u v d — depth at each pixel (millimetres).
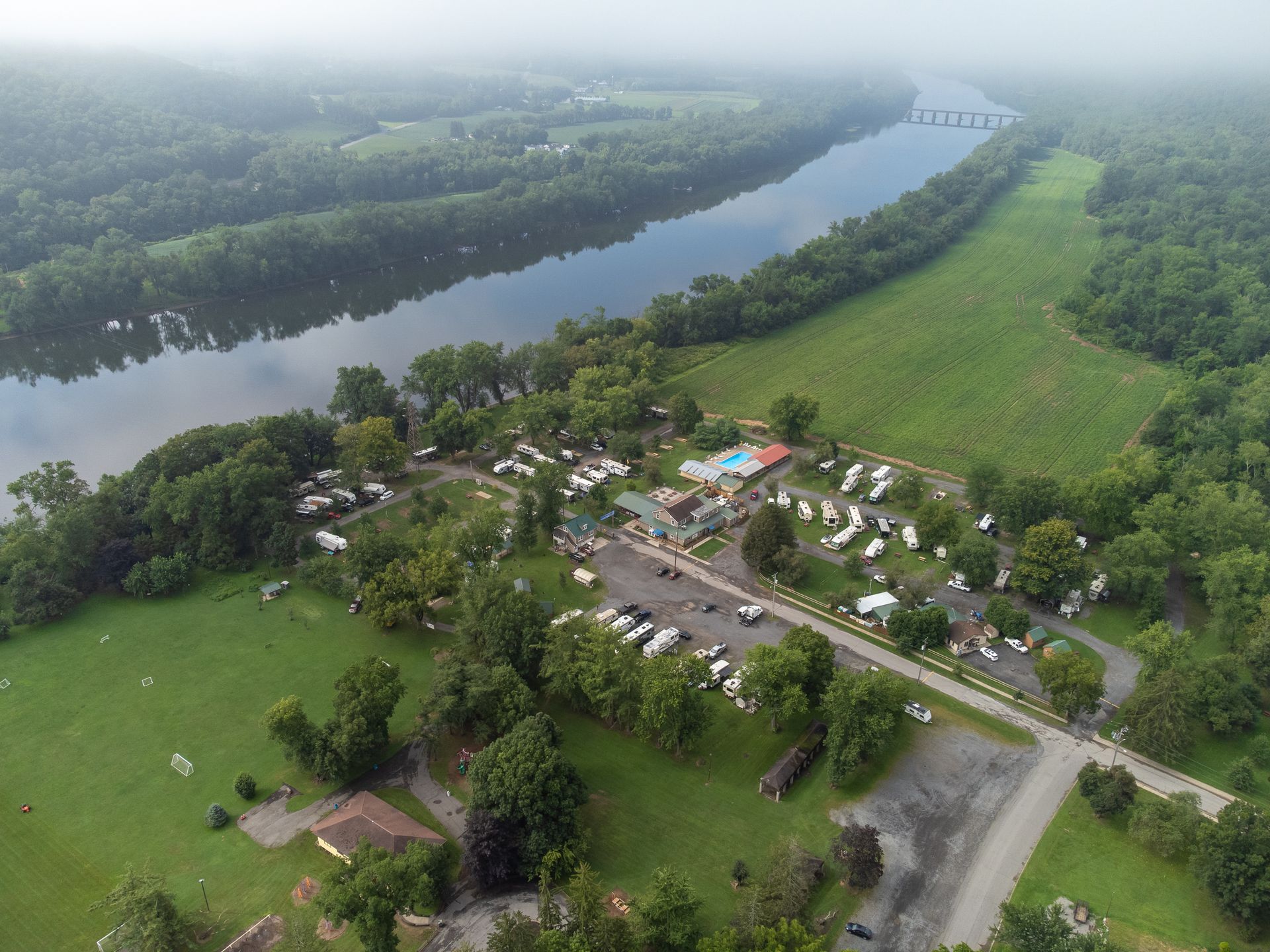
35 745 129750
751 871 108438
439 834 113062
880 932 100812
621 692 129625
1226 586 152625
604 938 91688
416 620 161000
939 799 121688
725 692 143375
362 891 94188
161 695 140875
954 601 169375
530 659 138250
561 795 109125
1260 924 100375
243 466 183125
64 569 164500
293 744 120250
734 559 183625
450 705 124688
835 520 195750
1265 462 198875
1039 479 185625
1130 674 148500
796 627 143375
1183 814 109562
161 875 106562
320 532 188250
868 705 123125
